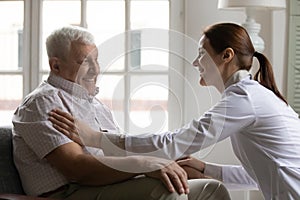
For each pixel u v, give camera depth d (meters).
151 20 3.31
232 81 2.17
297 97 3.20
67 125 2.11
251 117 2.07
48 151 2.12
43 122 2.15
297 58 3.20
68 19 3.38
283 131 2.10
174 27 3.29
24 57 3.40
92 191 2.11
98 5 3.34
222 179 2.37
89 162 2.07
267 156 2.09
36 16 3.39
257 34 3.04
